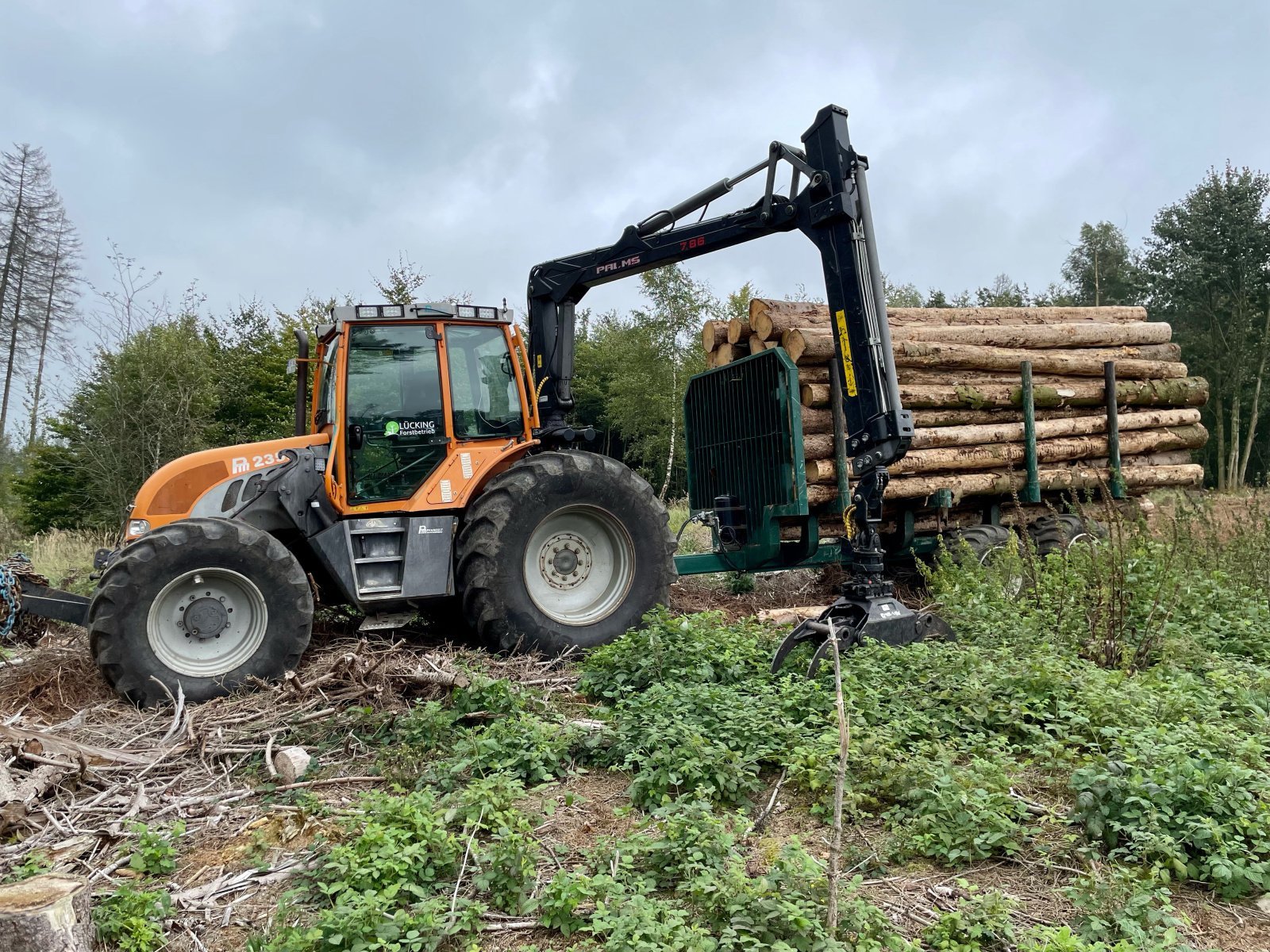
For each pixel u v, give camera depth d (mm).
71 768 4203
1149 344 10344
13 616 6066
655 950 2553
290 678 5195
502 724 4559
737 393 8453
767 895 2799
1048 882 3209
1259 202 24500
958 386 8617
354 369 6438
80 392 16844
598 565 6840
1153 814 3221
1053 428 9156
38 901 2689
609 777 4320
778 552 8109
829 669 5180
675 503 19438
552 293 7840
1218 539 8133
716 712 4516
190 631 5516
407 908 3068
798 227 6383
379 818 3471
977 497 9047
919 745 4102
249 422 20438
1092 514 8930
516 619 6312
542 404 7871
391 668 5379
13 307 39125
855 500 5977
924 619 5695
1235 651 5770
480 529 6289
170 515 6039
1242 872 3014
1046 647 5250
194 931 3053
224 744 4672
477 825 3514
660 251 7180
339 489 6227
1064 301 33219
